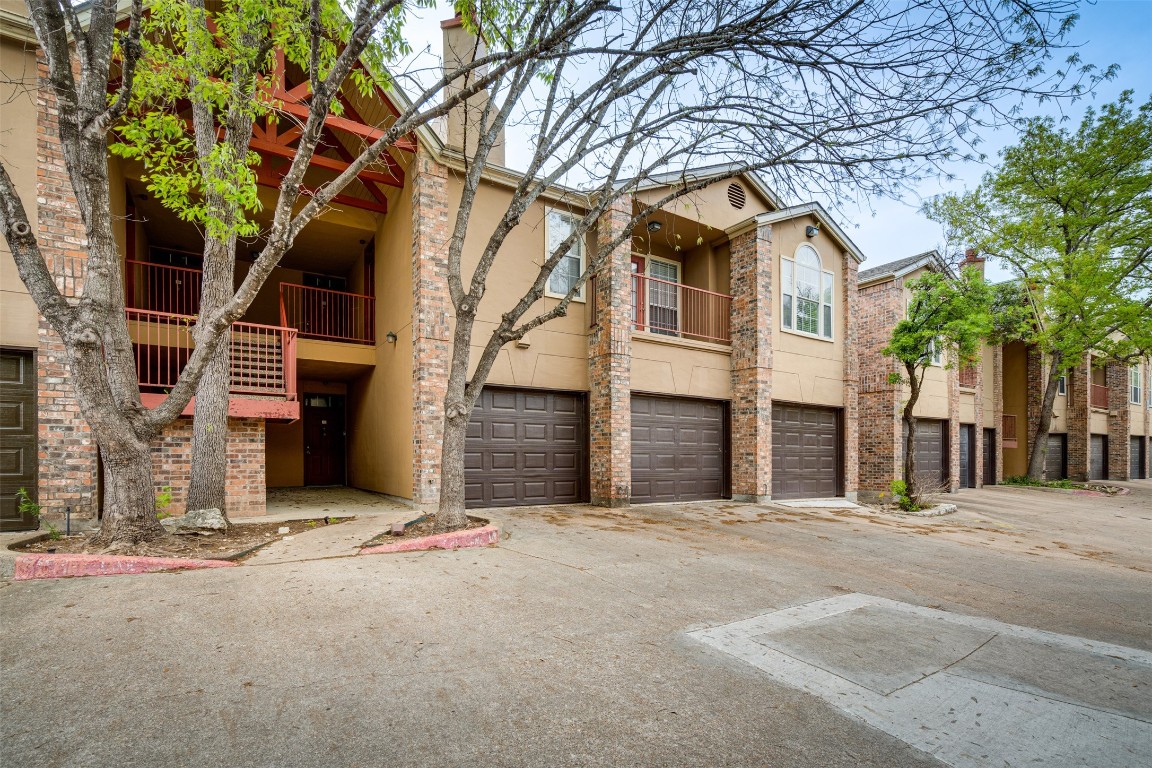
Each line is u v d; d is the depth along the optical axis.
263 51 6.41
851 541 8.66
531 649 3.78
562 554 6.60
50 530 6.46
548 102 7.38
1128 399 27.38
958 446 18.25
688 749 2.66
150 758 2.42
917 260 16.48
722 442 13.14
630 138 7.67
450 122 10.91
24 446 6.80
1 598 4.35
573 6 6.02
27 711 2.76
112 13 5.54
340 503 10.23
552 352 11.05
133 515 5.69
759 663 3.75
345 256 13.66
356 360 11.95
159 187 5.84
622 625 4.36
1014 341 23.28
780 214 12.94
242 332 9.68
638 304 13.21
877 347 16.11
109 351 5.66
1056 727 3.04
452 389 7.19
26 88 6.80
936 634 4.51
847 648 4.10
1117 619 5.28
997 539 9.64
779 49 6.25
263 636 3.77
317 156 11.03
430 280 9.46
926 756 2.70
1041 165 19.05
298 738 2.60
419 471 9.27
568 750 2.61
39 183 6.93
